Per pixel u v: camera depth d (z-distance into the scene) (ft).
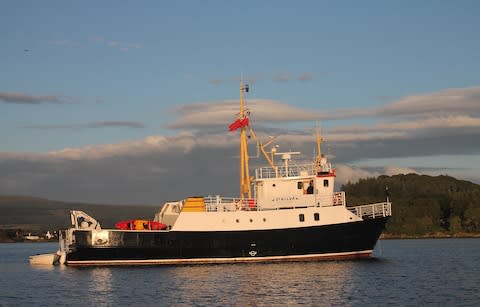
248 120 198.80
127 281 162.50
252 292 143.23
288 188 194.49
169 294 143.13
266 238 186.19
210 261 187.21
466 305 127.65
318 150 196.75
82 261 188.24
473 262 221.46
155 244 185.26
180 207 197.06
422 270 189.88
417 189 544.21
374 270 178.19
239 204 192.54
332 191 193.16
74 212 193.57
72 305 135.03
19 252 378.53
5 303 139.64
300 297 136.87
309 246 187.93
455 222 478.18
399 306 126.93
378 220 190.90
